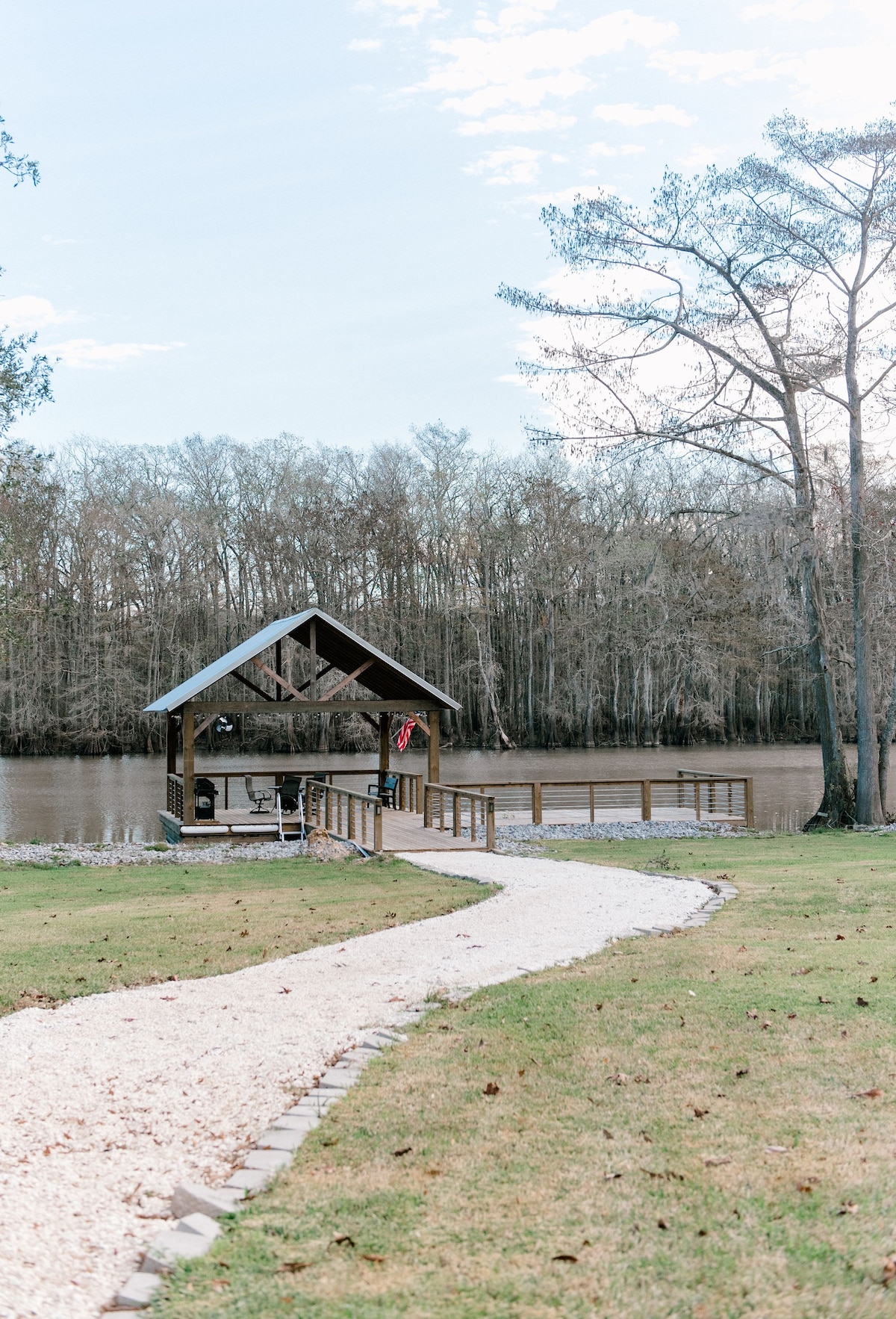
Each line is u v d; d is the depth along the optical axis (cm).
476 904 1197
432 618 6562
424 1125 499
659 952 877
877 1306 331
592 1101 522
